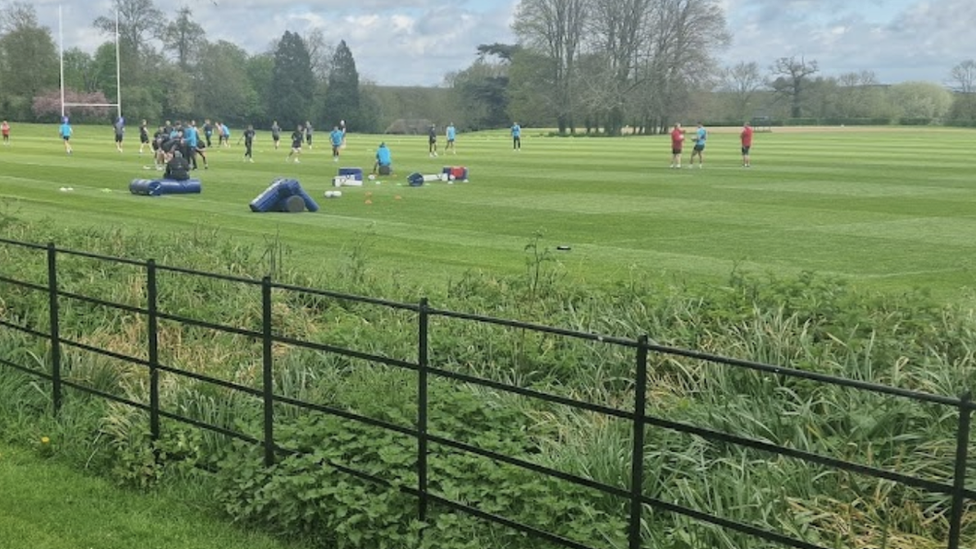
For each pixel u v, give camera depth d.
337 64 130.88
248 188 28.84
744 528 3.99
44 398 7.41
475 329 7.72
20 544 5.47
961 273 14.21
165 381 7.04
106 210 21.84
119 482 6.24
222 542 5.45
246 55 133.75
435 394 6.09
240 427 6.02
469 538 4.92
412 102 135.00
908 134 99.06
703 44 105.38
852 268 14.75
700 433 4.09
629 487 5.04
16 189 26.92
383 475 5.34
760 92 134.75
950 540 3.53
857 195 27.86
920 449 5.14
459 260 14.86
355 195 26.89
